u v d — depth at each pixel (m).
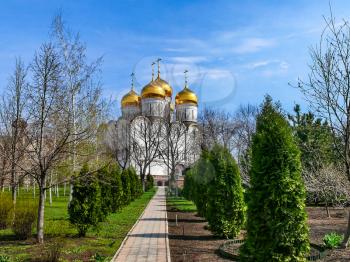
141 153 51.38
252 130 38.44
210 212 14.96
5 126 19.56
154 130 52.94
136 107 60.22
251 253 8.75
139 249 12.56
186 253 11.95
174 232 16.50
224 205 14.81
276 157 8.73
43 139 13.41
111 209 23.03
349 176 11.56
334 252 11.23
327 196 19.34
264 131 9.02
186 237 15.16
